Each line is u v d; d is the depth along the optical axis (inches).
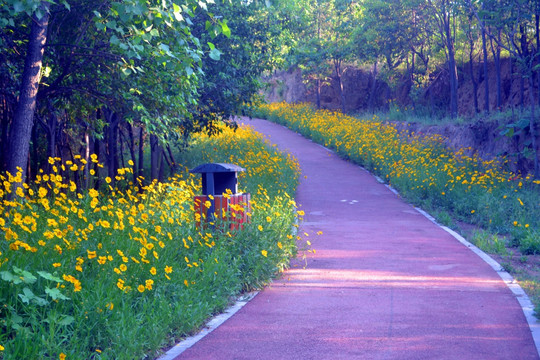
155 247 252.7
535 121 669.9
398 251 391.5
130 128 668.7
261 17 726.5
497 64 887.1
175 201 342.0
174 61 340.5
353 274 322.3
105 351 169.8
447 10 988.6
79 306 189.6
